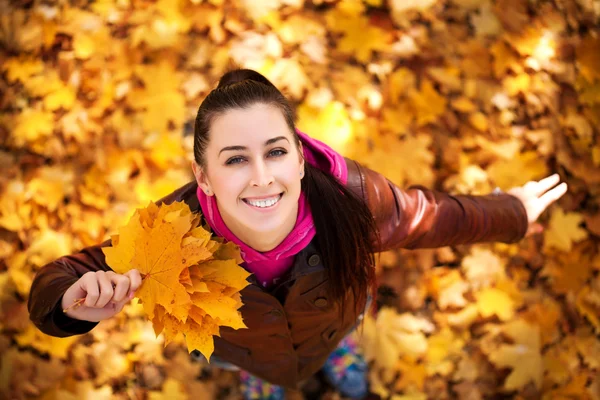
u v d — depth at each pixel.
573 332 2.57
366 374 2.54
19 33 2.86
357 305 1.81
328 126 2.71
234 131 1.29
